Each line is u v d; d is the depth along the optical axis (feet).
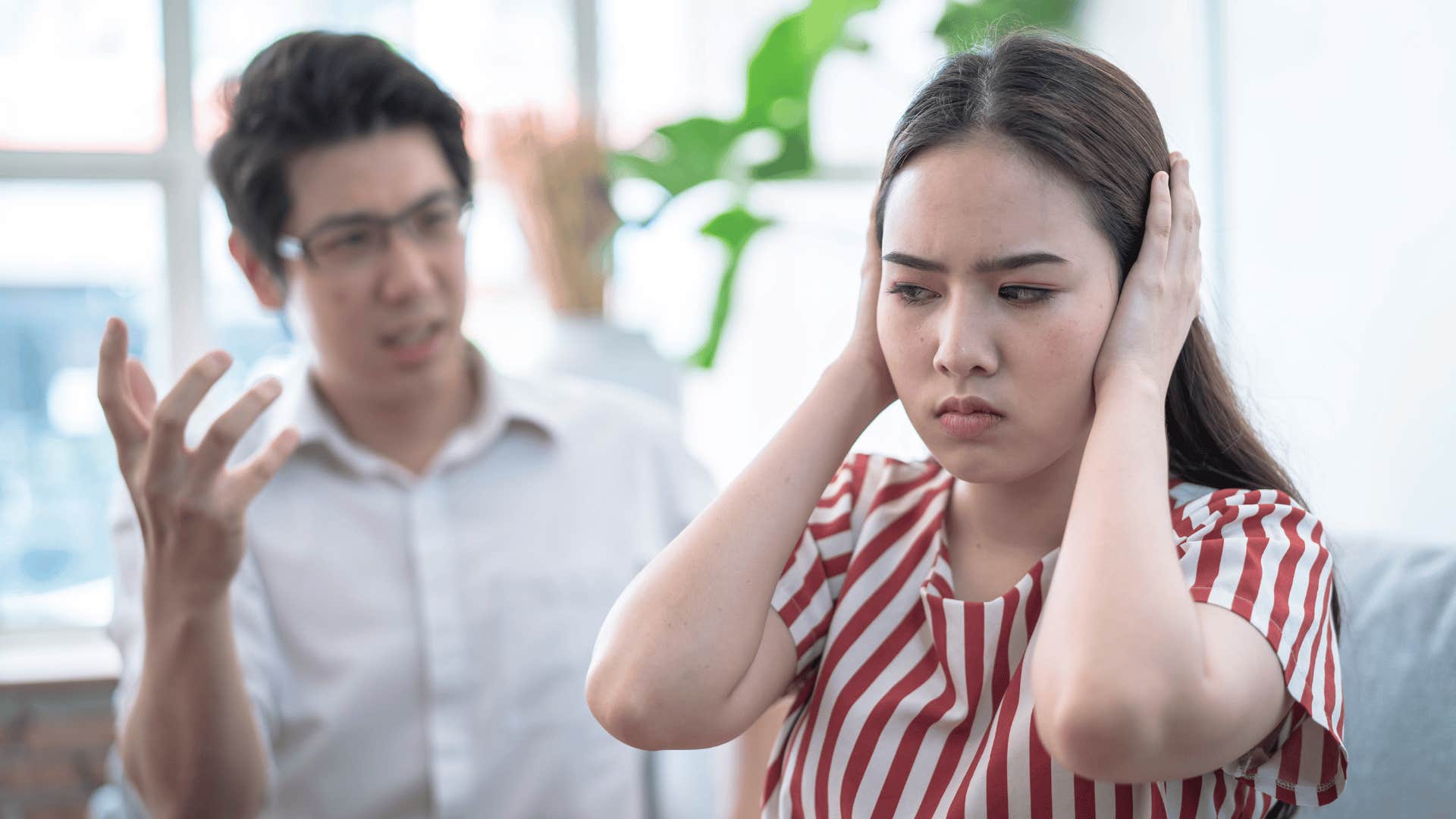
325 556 4.52
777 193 9.87
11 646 8.64
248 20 9.09
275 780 4.40
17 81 8.76
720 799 4.74
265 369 9.14
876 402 2.84
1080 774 2.16
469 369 4.84
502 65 9.55
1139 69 7.97
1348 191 6.00
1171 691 2.07
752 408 10.02
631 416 5.12
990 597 2.69
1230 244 7.04
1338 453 6.09
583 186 7.72
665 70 9.96
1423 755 3.17
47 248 8.80
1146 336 2.42
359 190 3.95
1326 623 2.41
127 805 4.16
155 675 3.51
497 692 4.57
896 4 9.36
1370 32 5.82
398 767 4.47
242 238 4.26
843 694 2.69
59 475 8.82
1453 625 3.23
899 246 2.39
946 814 2.48
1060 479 2.64
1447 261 5.30
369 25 9.33
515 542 4.69
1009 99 2.32
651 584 2.63
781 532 2.66
